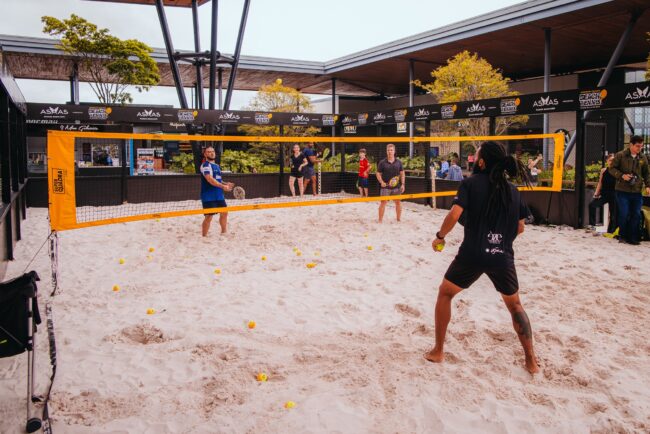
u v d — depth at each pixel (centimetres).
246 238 912
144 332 463
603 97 954
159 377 374
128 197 1473
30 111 1267
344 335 453
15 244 870
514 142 2297
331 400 336
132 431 304
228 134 2664
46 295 578
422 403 329
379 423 310
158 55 2534
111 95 2316
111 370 385
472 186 361
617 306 518
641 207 862
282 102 2491
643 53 2305
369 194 1694
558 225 1071
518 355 400
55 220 665
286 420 313
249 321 491
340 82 3256
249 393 347
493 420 310
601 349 412
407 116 1450
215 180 891
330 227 1039
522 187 1122
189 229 1005
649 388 348
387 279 641
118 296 575
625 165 834
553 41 2061
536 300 543
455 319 486
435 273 670
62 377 373
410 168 1777
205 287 610
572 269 677
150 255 781
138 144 2264
